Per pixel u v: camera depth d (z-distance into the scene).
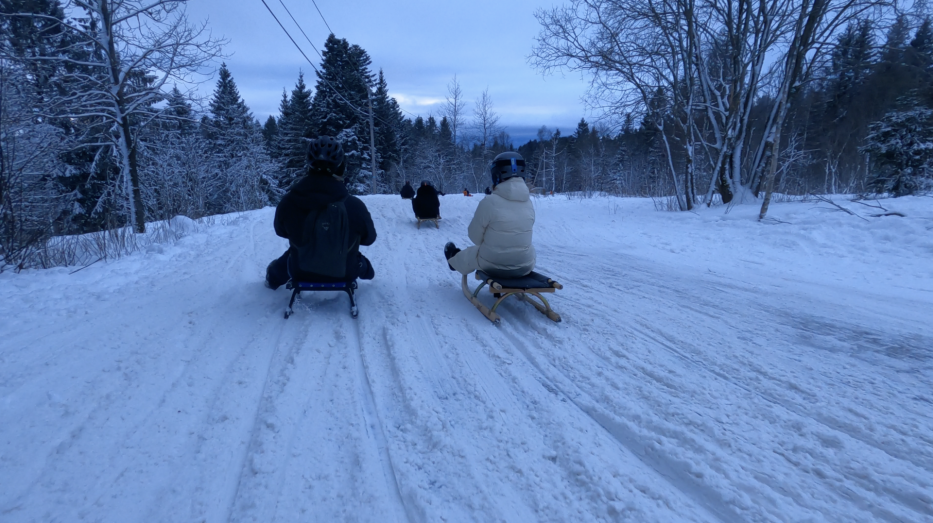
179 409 2.88
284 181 41.28
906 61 11.27
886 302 4.95
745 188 12.31
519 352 3.83
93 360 3.46
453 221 11.90
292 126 43.00
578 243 9.05
